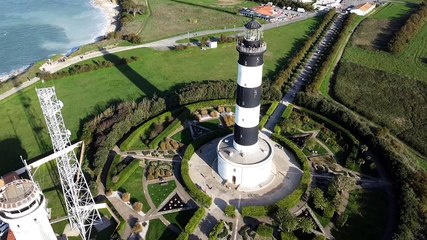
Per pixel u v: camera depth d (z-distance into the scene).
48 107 53.38
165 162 78.19
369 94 102.00
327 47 131.75
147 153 80.81
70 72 114.38
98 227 64.81
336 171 75.25
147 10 175.88
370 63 119.94
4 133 87.75
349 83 107.56
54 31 166.38
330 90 105.44
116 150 81.81
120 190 71.50
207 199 67.25
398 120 90.62
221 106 96.12
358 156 79.19
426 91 103.00
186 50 131.00
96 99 101.12
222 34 144.62
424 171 73.94
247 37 59.34
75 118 92.81
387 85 106.44
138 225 63.03
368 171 75.19
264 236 61.59
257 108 65.44
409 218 61.88
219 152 72.12
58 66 120.88
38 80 112.12
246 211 65.00
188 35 144.50
